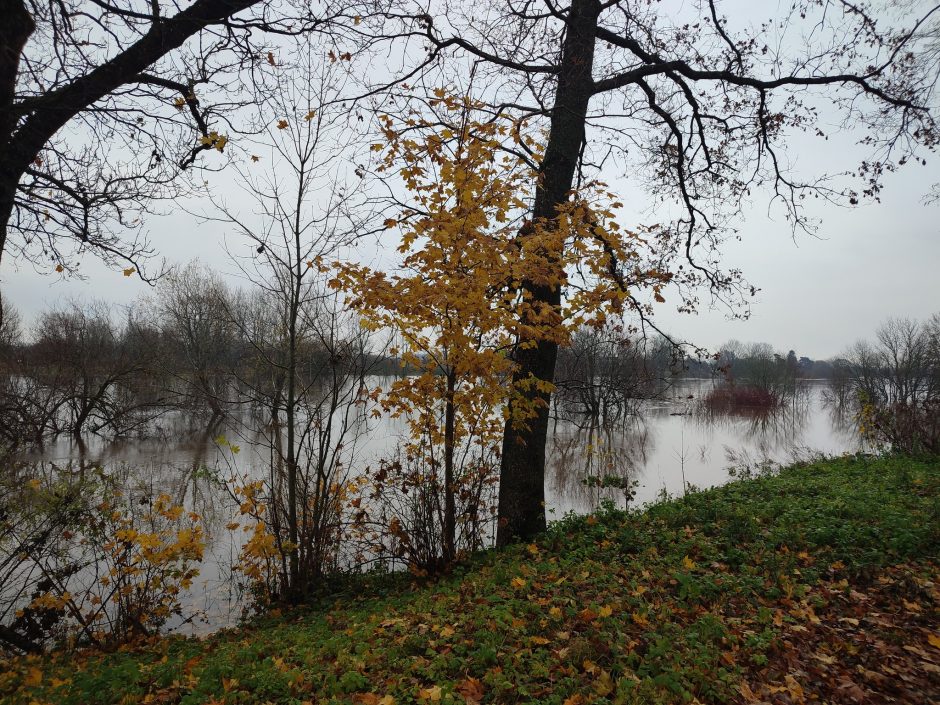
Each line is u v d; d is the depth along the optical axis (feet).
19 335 89.92
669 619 15.87
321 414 28.53
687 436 99.19
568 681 12.62
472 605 18.06
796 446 85.35
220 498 43.78
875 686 12.94
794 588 17.51
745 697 12.41
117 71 16.30
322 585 26.71
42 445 67.92
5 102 13.87
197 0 17.17
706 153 35.55
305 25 18.89
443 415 25.66
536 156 23.63
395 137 22.63
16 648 23.13
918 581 17.24
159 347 92.22
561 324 22.22
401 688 13.16
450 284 20.13
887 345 161.27
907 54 30.25
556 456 69.72
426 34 25.43
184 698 14.06
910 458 45.75
